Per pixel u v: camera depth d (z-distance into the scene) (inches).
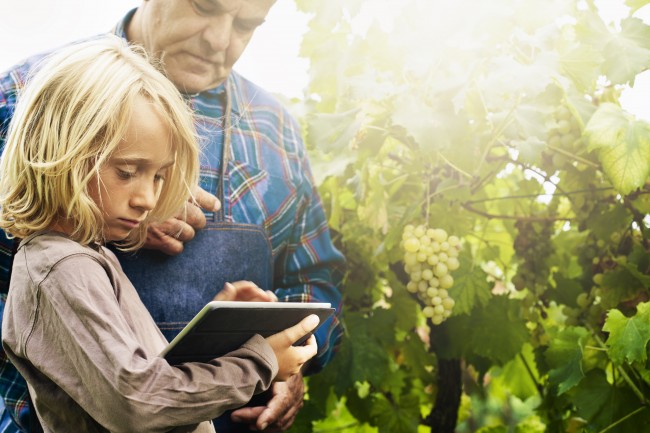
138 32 78.3
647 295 93.0
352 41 100.9
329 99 108.3
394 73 97.9
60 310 51.2
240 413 77.8
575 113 90.4
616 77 88.3
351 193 112.9
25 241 54.6
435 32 92.0
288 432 103.0
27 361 54.1
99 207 54.7
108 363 49.7
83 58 55.1
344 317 107.5
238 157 83.0
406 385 116.6
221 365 53.8
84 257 53.2
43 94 54.8
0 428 74.8
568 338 91.4
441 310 94.7
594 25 91.2
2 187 55.6
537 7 91.9
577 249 108.0
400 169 109.5
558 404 104.9
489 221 120.6
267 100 90.0
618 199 99.3
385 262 110.8
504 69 86.9
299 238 90.7
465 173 92.7
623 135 85.3
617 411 88.4
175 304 74.5
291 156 89.9
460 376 116.0
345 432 123.0
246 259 79.7
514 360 118.8
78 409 53.7
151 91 55.4
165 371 50.8
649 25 89.6
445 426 115.0
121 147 53.5
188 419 51.0
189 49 76.0
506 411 174.6
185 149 58.2
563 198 113.6
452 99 87.7
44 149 53.7
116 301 53.9
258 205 82.7
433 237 95.8
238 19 76.5
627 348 81.7
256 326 56.4
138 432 49.9
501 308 105.8
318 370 89.5
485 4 90.0
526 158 86.2
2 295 72.1
